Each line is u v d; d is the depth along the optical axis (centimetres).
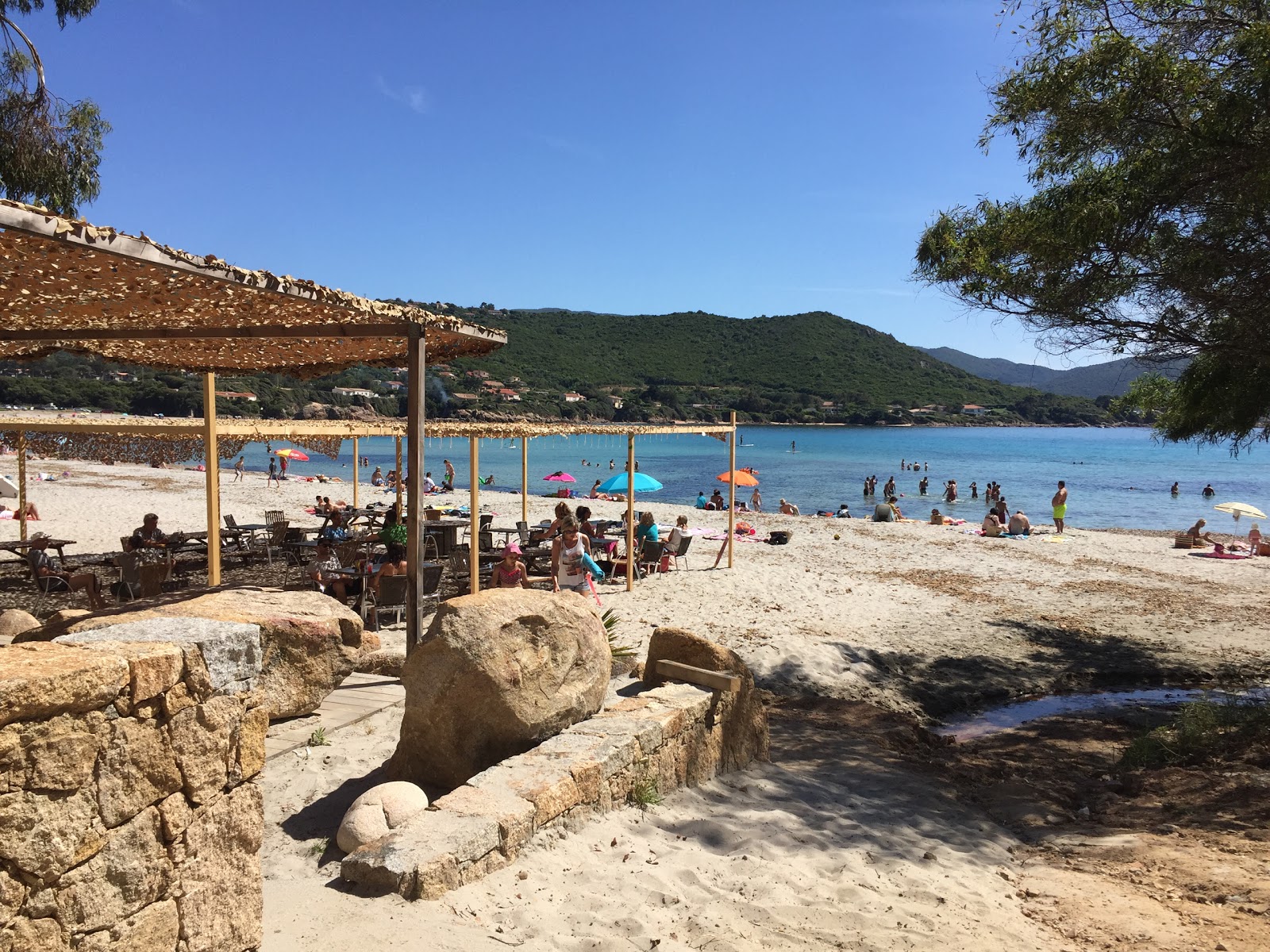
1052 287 806
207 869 243
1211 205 726
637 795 484
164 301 481
